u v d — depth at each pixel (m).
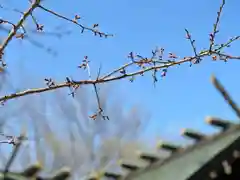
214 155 5.62
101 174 6.99
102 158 23.48
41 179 5.83
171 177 5.98
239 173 5.55
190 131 6.16
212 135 5.98
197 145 6.11
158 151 6.64
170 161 6.34
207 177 5.65
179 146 6.41
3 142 7.19
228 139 5.66
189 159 6.04
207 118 5.87
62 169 5.91
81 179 7.05
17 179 5.67
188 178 5.71
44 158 20.30
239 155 5.45
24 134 7.06
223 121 5.84
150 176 6.40
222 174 5.61
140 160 6.84
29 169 5.77
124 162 6.89
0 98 6.95
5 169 5.70
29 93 7.05
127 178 6.76
